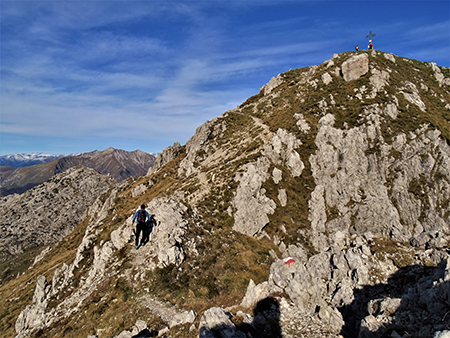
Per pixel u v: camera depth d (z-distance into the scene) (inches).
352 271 552.4
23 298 1803.6
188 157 3031.5
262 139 2448.3
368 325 396.8
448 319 318.7
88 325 886.4
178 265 1092.5
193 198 1939.0
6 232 4714.6
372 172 1919.3
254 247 1412.4
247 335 483.8
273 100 3383.4
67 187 5880.9
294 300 567.8
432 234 559.2
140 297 943.0
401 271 509.7
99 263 1342.3
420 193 1827.0
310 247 1598.2
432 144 2009.1
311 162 2049.7
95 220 2957.7
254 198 1772.9
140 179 3875.5
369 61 3053.6
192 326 581.9
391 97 2480.3
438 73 3282.5
